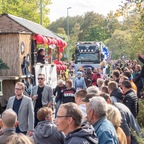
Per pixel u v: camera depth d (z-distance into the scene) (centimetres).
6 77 1614
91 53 3838
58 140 668
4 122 607
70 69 3675
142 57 1336
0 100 1639
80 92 756
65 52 7050
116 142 544
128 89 949
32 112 934
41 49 1991
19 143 318
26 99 934
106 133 532
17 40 1675
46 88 1199
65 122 488
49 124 677
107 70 3797
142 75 1340
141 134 733
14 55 1678
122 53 6775
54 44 2188
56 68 2350
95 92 803
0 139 343
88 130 480
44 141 665
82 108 690
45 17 5456
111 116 607
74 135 474
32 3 5416
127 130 680
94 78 2286
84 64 3806
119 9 1221
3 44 1684
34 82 1817
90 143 469
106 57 4534
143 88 1345
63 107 493
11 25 1769
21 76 1659
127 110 724
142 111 1105
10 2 5094
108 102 742
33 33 1806
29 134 920
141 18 1295
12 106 935
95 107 550
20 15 5031
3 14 1855
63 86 1455
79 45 3862
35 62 1859
